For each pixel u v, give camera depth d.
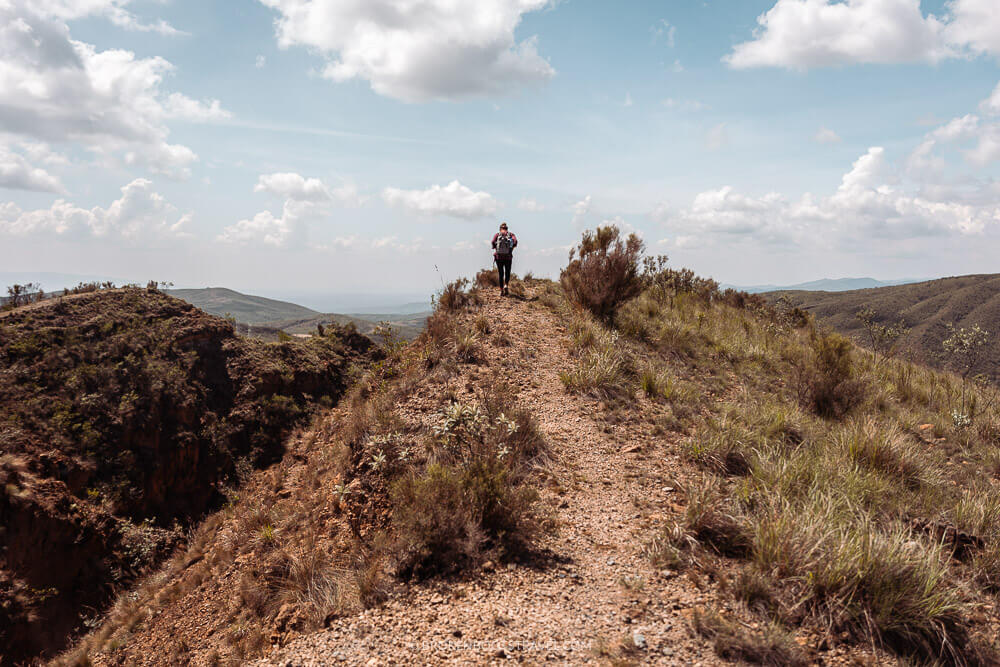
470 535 4.28
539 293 15.06
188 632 5.48
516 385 8.39
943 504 4.89
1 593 12.95
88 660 6.41
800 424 7.11
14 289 26.73
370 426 7.07
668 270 17.95
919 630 3.14
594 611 3.43
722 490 5.09
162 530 18.23
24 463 16.53
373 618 3.64
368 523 5.32
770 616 3.27
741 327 13.20
